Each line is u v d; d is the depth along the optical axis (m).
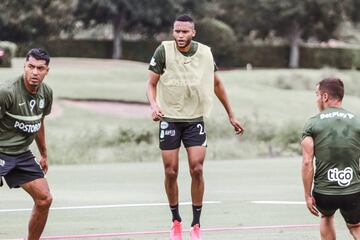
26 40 105.81
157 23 120.06
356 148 11.44
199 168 13.54
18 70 76.00
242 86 80.06
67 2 107.00
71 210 18.75
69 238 14.68
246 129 41.97
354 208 11.51
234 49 121.06
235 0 127.19
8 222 16.81
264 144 40.56
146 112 63.84
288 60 124.00
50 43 114.81
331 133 11.42
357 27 144.62
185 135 13.65
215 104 64.00
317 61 124.19
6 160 12.01
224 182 25.48
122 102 67.12
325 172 11.46
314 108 70.81
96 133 41.50
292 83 85.56
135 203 20.09
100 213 18.23
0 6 102.56
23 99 11.89
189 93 13.55
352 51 123.56
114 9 115.25
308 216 17.55
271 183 25.12
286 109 69.38
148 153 37.56
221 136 42.09
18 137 12.04
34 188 12.09
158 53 13.56
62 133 48.28
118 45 119.19
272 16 124.38
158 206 19.48
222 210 18.56
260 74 88.31
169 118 13.60
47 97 12.23
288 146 40.25
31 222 12.25
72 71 81.75
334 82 11.72
